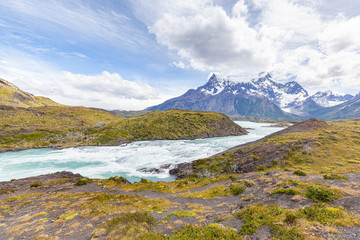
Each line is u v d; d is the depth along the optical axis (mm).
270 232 11758
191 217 17109
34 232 15289
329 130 111688
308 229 11148
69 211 20938
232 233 11500
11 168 75688
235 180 37625
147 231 12844
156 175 68188
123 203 25219
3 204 28250
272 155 65312
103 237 12922
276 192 22250
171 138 158000
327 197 17109
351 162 52469
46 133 148125
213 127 188500
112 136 149750
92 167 77750
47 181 51500
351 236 9789
